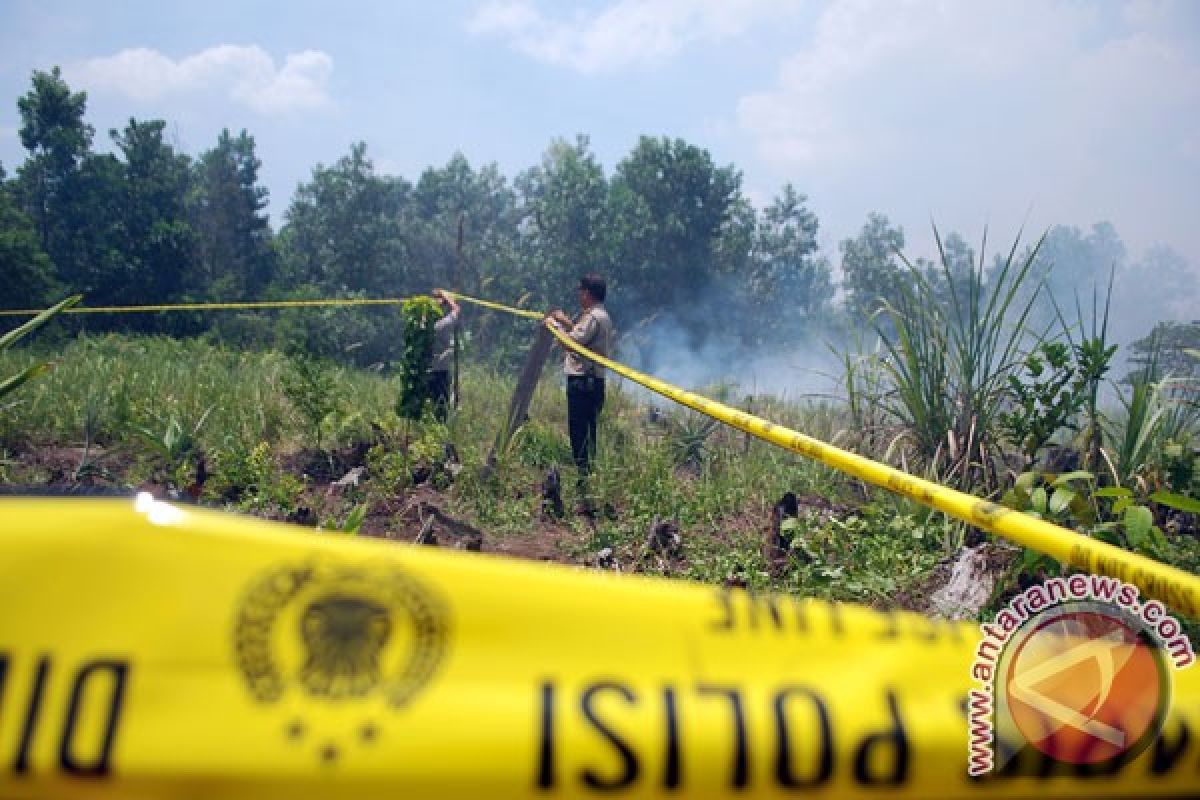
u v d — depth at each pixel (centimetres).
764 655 151
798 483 715
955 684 154
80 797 133
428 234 4919
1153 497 401
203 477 633
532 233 4878
